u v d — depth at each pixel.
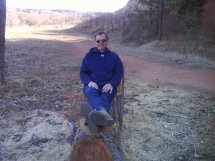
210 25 9.63
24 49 10.41
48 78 5.41
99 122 2.02
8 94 4.32
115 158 2.24
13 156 2.76
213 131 3.18
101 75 2.50
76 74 5.80
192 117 3.51
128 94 4.38
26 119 3.46
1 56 4.79
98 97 2.30
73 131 2.40
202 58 7.70
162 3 11.88
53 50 10.30
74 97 4.19
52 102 4.00
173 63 7.43
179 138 3.03
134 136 3.04
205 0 11.04
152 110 3.69
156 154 2.76
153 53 9.46
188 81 5.29
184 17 11.34
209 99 4.16
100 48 2.50
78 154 2.07
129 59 8.26
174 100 4.09
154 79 5.46
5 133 3.16
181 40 10.14
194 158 2.71
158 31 11.86
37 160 2.70
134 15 15.01
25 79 5.29
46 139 3.00
